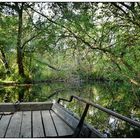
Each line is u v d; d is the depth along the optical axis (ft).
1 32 68.95
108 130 21.47
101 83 96.73
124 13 29.12
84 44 40.22
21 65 83.20
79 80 103.96
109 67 45.32
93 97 53.83
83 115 12.23
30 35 69.87
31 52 78.48
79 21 33.09
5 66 83.92
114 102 42.80
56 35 48.83
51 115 18.17
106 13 31.96
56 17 35.73
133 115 31.81
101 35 37.06
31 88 72.64
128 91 46.34
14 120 16.61
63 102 38.19
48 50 55.62
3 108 19.20
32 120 16.60
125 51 37.81
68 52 51.62
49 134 13.51
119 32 36.04
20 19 58.54
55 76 109.70
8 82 74.38
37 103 19.98
